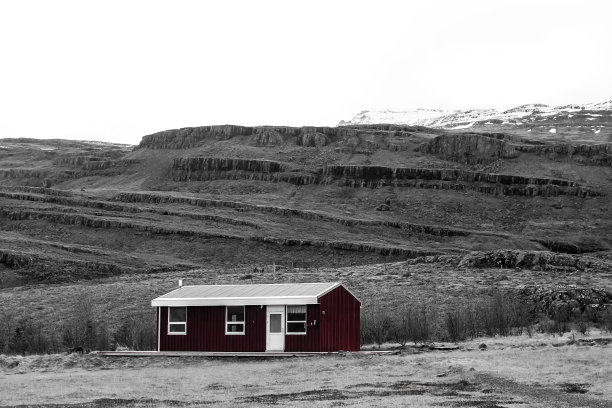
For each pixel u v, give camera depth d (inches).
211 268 6801.2
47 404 1626.5
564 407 1425.9
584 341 2425.0
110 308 3986.2
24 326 3253.0
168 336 2559.1
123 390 1817.2
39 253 6884.8
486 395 1587.1
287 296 2413.9
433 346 2498.8
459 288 3959.2
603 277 4343.0
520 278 4264.3
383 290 4045.3
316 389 1748.3
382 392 1672.0
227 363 2294.5
